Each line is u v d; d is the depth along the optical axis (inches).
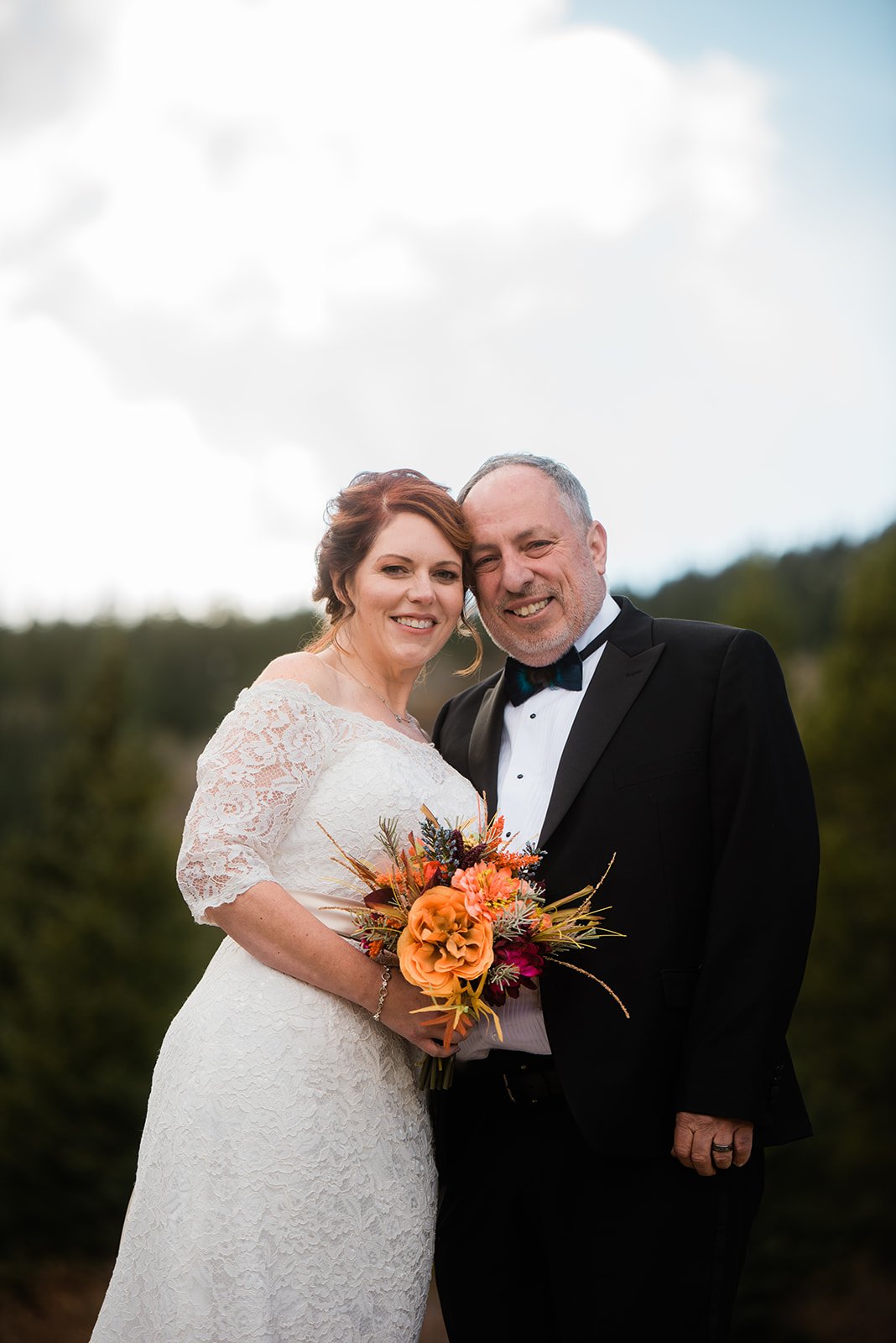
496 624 102.3
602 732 95.3
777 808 89.1
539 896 83.4
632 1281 87.4
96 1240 385.1
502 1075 93.8
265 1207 79.1
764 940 86.7
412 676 100.3
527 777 100.3
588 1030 88.7
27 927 453.4
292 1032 82.1
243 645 891.4
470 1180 96.0
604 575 107.3
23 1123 387.5
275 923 81.5
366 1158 83.0
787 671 452.8
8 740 698.8
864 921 368.5
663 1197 88.4
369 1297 82.2
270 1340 78.2
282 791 84.0
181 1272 78.5
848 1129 334.3
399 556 95.2
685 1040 88.0
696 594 756.0
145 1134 85.7
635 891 90.7
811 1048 362.6
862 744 387.5
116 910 424.5
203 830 82.7
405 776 88.4
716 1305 87.0
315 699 88.2
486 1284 95.0
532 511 99.6
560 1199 91.0
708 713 93.2
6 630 893.8
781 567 738.8
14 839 471.5
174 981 418.9
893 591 408.8
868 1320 303.6
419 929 77.6
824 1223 315.9
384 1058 86.1
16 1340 355.9
